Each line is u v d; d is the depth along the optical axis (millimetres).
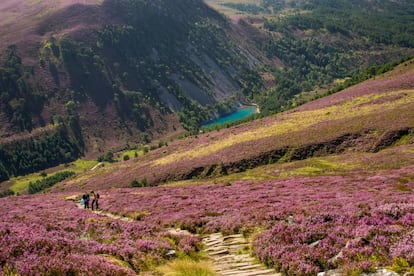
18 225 20703
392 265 12023
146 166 129375
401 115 90188
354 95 137000
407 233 13961
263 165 94875
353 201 26672
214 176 98750
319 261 14078
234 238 22172
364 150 82188
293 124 120188
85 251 15977
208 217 29844
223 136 138375
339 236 15703
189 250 19547
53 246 15180
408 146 74000
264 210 28000
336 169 69750
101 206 48844
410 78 130875
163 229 25062
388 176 47562
